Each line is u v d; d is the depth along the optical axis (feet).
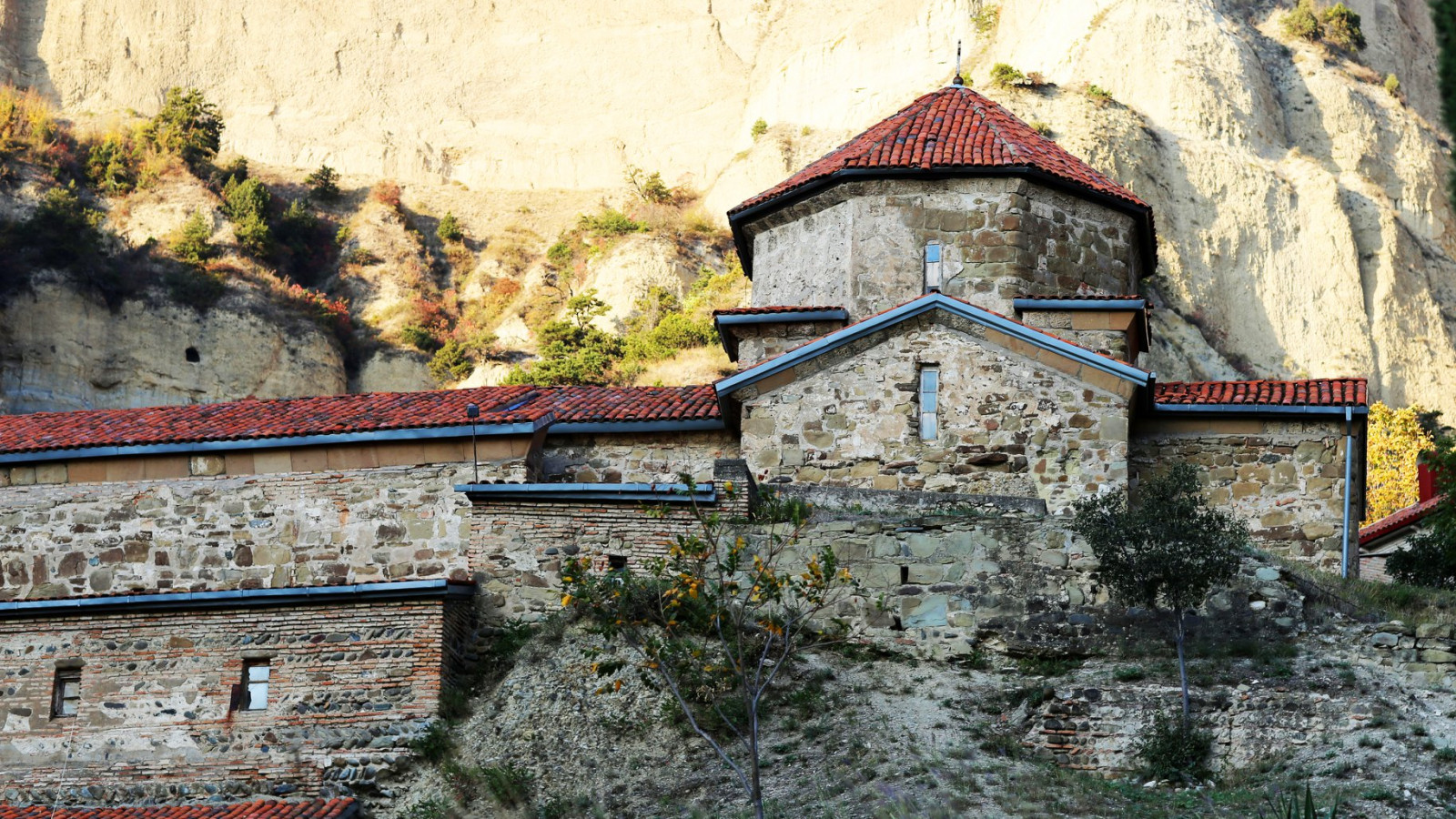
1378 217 266.98
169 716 73.92
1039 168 91.56
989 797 61.05
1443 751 61.98
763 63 351.46
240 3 370.73
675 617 68.39
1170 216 254.88
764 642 71.51
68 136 310.86
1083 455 82.69
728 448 88.99
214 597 74.84
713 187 322.75
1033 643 72.79
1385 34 317.83
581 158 349.41
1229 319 249.75
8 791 73.36
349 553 87.40
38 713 75.10
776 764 65.16
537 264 307.17
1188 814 59.31
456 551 86.48
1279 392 88.48
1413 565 90.68
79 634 76.07
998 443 83.46
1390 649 69.62
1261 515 86.12
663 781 65.67
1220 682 68.18
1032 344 84.28
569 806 65.26
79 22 359.25
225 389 258.16
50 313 251.39
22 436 93.35
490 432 87.10
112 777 73.15
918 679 71.41
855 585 74.49
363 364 275.59
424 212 333.83
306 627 74.54
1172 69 274.36
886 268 91.97
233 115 357.00
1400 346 255.09
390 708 72.64
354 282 298.76
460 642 75.92
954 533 74.84
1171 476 72.95
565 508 78.43
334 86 363.76
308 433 88.74
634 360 248.73
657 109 354.74
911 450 84.02
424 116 360.69
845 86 329.11
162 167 302.25
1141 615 72.54
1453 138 48.08
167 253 277.03
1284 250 257.75
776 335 91.71
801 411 85.51
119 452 89.86
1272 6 311.88
